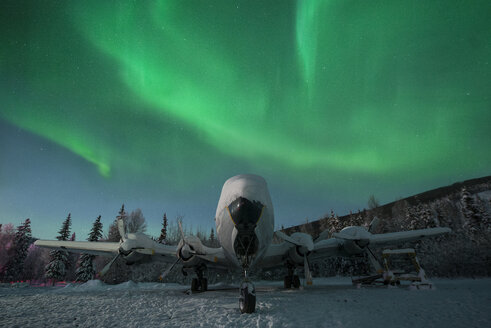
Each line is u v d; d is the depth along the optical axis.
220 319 5.12
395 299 7.21
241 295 5.82
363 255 11.88
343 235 11.02
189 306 6.96
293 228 44.50
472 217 32.59
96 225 32.38
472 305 5.89
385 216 43.66
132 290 13.20
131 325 4.86
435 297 7.33
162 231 30.39
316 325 4.41
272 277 25.00
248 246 6.89
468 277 18.42
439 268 19.33
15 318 5.63
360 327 4.18
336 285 14.58
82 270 28.02
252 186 7.59
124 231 10.82
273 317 5.06
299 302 6.98
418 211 33.34
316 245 11.42
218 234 8.17
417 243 21.53
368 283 12.51
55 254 31.31
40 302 8.16
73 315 5.91
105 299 8.74
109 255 11.42
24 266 39.16
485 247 19.20
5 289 16.67
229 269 11.66
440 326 4.13
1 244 37.38
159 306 7.07
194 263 10.41
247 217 6.97
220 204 8.16
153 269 21.52
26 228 38.94
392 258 22.08
